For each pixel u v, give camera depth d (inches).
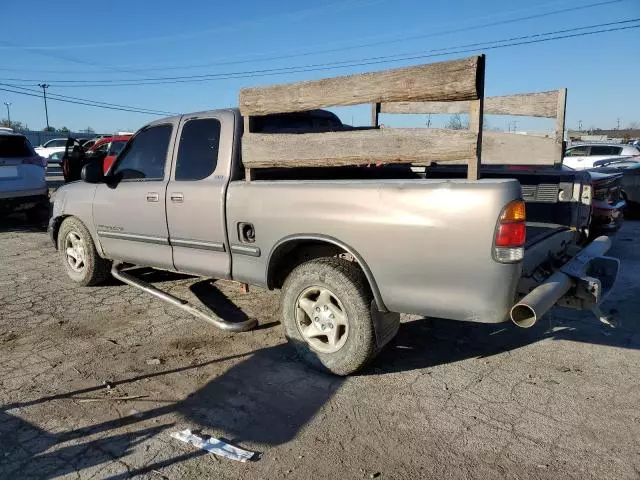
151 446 114.7
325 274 142.3
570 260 152.9
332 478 104.2
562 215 174.9
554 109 198.7
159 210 185.0
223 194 164.2
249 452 112.3
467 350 165.3
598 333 178.4
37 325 188.2
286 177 180.5
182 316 197.2
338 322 144.1
